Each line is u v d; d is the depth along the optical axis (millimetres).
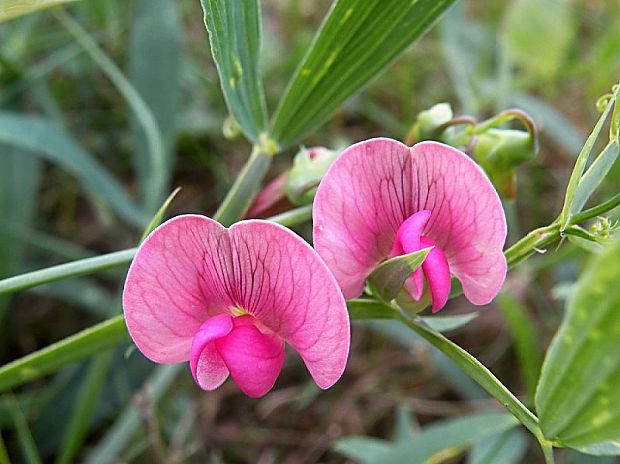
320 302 84
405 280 92
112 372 163
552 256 174
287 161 222
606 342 76
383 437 187
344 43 110
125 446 164
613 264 71
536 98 251
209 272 89
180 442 162
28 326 190
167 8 187
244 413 185
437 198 94
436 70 247
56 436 162
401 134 225
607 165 94
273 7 263
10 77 182
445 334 202
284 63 231
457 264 96
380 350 197
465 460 178
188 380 179
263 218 120
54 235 206
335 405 189
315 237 90
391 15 110
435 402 188
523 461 176
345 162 90
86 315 193
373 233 93
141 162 186
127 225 207
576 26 256
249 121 117
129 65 192
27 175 177
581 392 81
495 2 264
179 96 186
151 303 88
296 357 191
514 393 192
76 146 166
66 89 223
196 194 221
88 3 216
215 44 101
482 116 233
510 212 188
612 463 149
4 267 170
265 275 87
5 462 126
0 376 112
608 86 224
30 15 200
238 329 89
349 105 233
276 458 181
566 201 93
